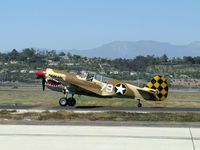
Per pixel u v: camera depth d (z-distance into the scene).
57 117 17.73
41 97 43.47
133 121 16.56
